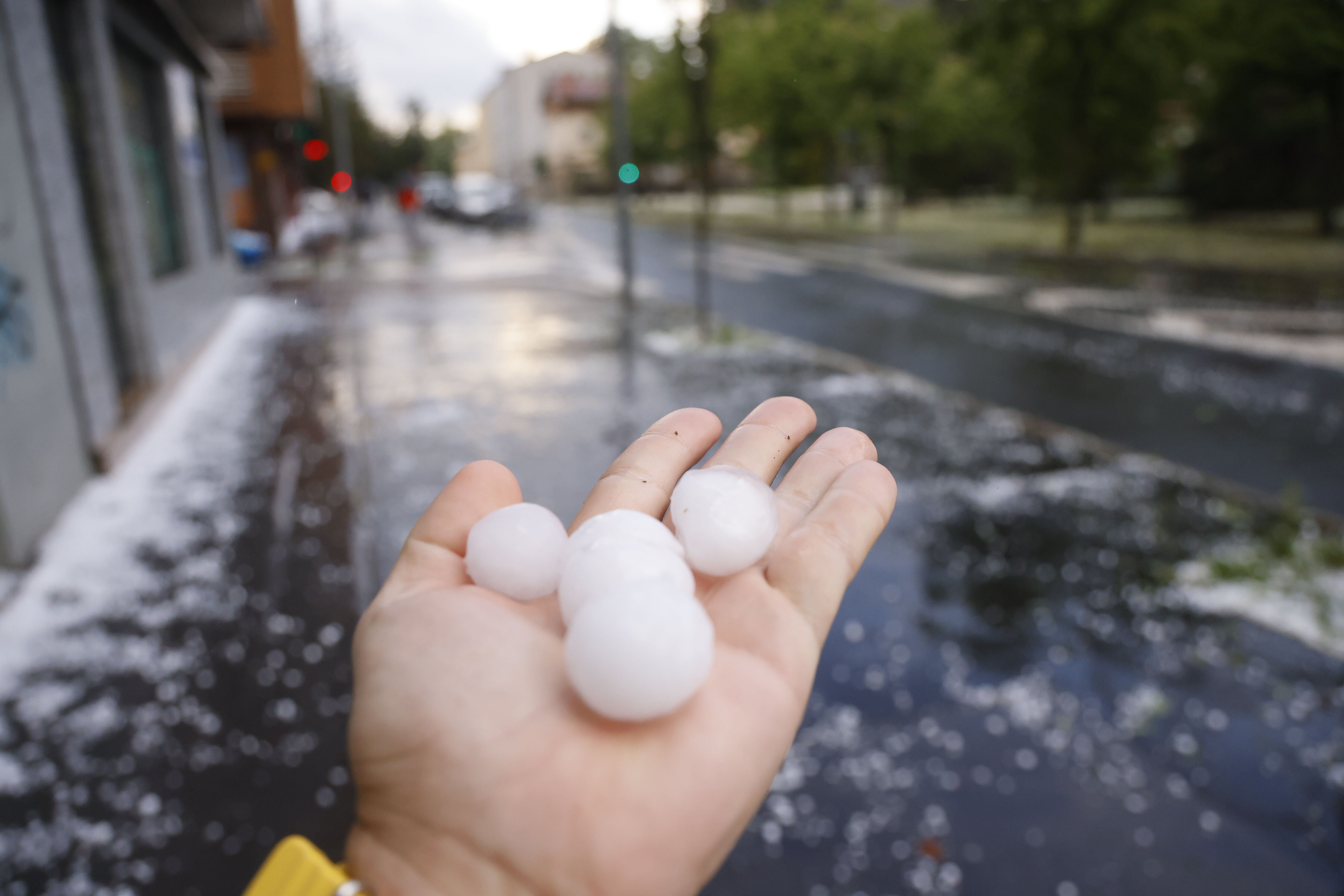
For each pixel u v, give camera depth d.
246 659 3.24
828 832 2.43
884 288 13.51
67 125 5.88
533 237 25.44
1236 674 3.23
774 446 1.42
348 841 0.90
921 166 32.09
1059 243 18.77
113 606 3.64
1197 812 2.52
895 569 4.11
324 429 6.51
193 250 9.86
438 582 1.07
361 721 0.91
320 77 24.72
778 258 17.95
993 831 2.44
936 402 7.06
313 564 4.07
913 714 3.00
